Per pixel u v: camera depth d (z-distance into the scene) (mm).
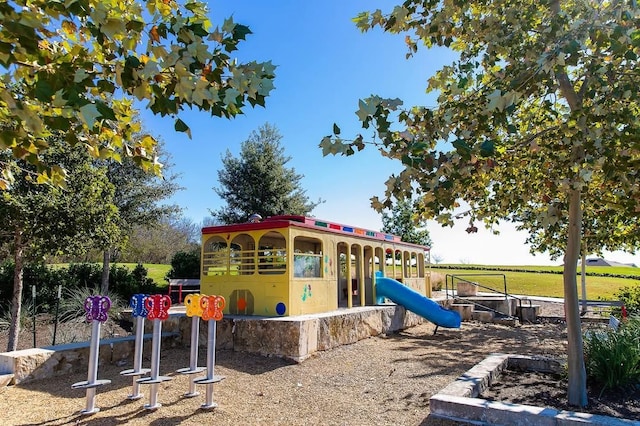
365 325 9898
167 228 25344
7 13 1699
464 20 4566
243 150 21547
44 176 3551
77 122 2783
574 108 4281
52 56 2467
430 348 8906
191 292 16641
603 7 3492
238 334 8016
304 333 7590
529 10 4168
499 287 22688
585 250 10719
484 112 3576
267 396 5535
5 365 6059
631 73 3758
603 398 4723
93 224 8562
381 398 5410
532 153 5113
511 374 5871
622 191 4551
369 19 4340
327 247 10023
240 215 21422
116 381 6195
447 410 4406
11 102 1857
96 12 1969
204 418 4723
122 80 2160
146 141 3295
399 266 14586
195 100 2055
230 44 2219
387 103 2891
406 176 3129
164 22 2264
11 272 12961
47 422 4559
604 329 6711
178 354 7852
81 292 13516
